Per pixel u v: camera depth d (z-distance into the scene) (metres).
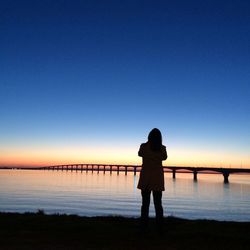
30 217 14.00
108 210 84.69
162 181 10.32
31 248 8.73
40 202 104.94
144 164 10.36
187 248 9.05
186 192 198.75
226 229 12.12
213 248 9.13
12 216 14.36
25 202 103.50
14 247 8.80
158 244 9.45
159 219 10.47
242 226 13.05
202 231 11.54
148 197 10.45
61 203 103.44
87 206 95.81
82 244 9.29
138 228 11.87
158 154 10.27
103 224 12.48
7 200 108.69
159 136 10.37
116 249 8.74
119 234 10.72
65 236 10.34
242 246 9.46
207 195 175.75
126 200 122.44
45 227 11.76
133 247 8.99
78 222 12.84
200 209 98.62
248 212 93.69
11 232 10.84
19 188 189.12
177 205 109.75
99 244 9.31
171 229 12.00
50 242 9.48
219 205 116.62
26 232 10.85
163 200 131.62
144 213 10.50
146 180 10.23
